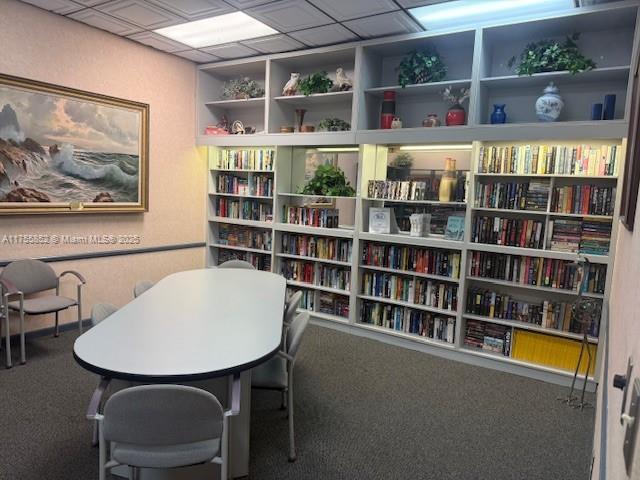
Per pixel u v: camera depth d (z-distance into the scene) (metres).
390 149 4.64
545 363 3.76
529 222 3.75
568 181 3.81
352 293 4.65
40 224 4.10
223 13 3.83
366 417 2.98
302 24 4.00
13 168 3.82
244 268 4.23
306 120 5.28
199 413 1.68
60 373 3.43
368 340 4.53
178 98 5.25
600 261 3.40
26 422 2.74
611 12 3.26
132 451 1.79
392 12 3.68
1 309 3.65
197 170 5.59
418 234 4.31
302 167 5.28
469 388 3.50
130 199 4.79
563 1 3.35
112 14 3.96
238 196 5.56
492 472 2.45
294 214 5.09
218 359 1.99
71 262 4.38
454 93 4.26
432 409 3.13
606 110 3.43
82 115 4.28
